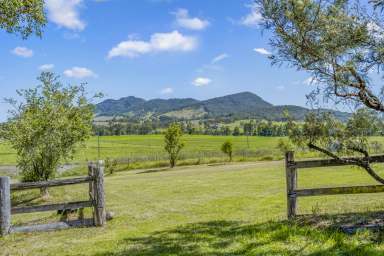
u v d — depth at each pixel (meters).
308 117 7.34
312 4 6.96
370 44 6.86
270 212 11.42
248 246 6.97
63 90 18.89
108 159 43.91
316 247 6.59
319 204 11.85
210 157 52.44
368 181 17.14
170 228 9.58
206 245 7.33
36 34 11.93
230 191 17.27
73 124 18.83
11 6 10.48
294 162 9.07
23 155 18.14
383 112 7.05
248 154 52.88
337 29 6.88
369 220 7.98
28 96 18.52
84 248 7.87
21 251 7.92
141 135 139.88
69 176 40.34
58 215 13.12
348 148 7.24
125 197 17.19
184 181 23.28
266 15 7.17
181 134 45.19
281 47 7.37
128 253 7.17
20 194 19.75
